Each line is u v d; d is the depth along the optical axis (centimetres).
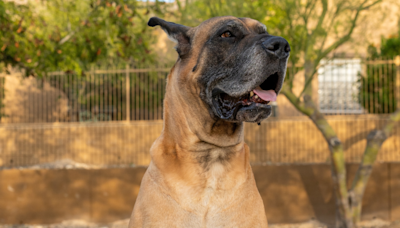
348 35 732
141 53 870
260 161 1036
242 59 262
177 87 288
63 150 1098
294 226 836
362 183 768
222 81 267
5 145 1118
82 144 1091
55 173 891
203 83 273
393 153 1001
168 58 1117
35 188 889
